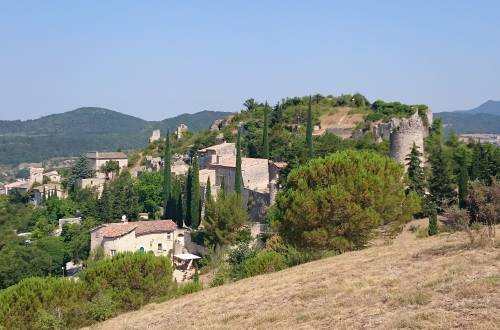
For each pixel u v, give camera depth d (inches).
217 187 4680.1
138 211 5000.0
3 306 1601.9
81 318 1627.7
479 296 855.1
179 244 3875.5
